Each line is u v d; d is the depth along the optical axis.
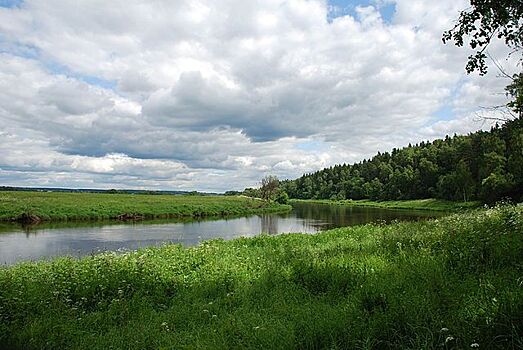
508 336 4.43
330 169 189.38
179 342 5.86
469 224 13.12
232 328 6.16
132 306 8.12
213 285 9.45
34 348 6.27
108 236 32.62
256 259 12.95
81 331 6.75
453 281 6.91
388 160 147.88
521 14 8.71
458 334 4.62
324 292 8.11
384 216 57.25
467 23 9.47
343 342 5.13
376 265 9.52
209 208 69.56
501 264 7.84
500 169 62.62
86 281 9.85
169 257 13.34
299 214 69.69
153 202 70.06
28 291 8.88
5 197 59.41
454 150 96.69
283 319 6.31
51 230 36.78
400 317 5.37
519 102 10.55
